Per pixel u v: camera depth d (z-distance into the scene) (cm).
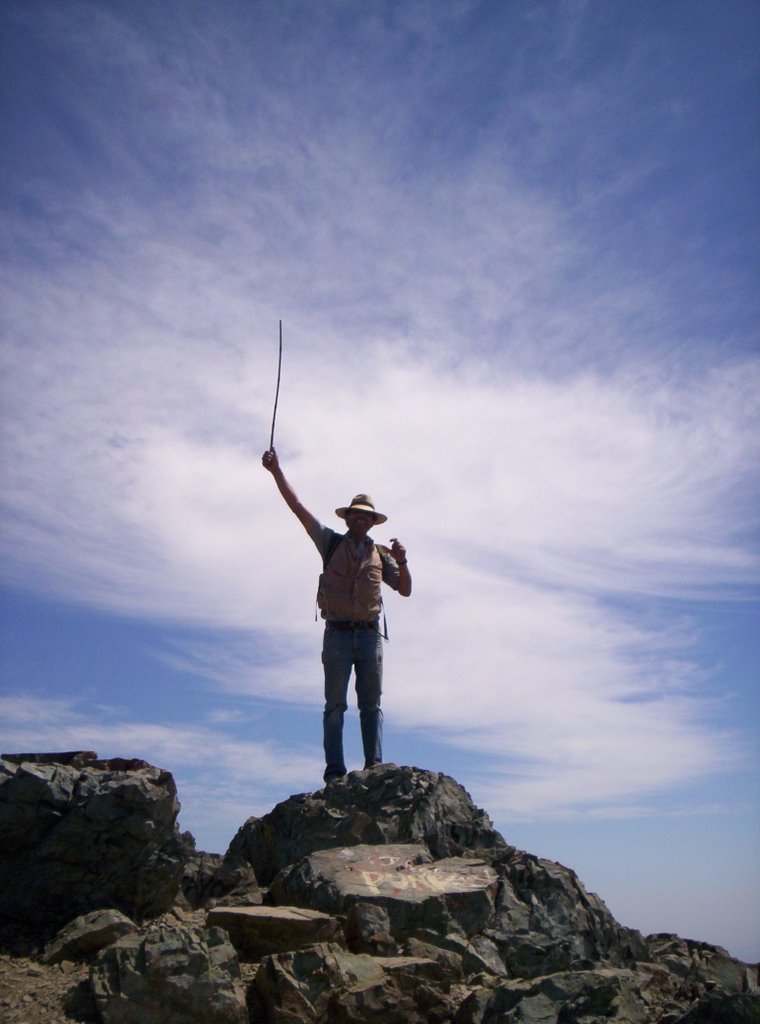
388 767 556
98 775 442
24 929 419
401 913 434
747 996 363
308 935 409
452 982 397
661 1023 373
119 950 359
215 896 484
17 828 420
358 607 595
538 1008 364
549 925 453
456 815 539
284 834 539
